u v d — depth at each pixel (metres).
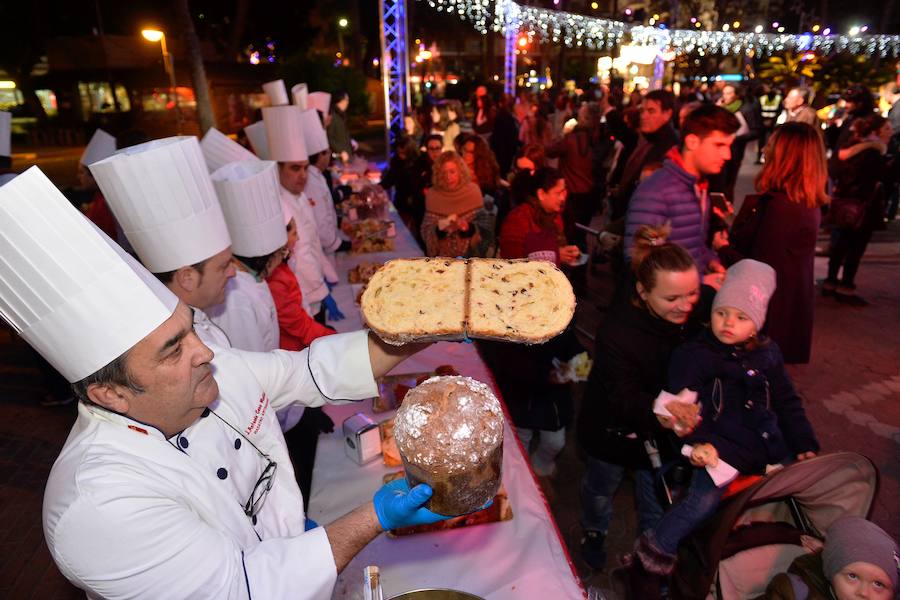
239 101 22.59
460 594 1.20
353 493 1.71
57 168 16.53
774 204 3.04
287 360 1.35
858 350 4.47
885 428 3.51
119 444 0.96
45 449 3.70
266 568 0.93
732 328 1.80
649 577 1.97
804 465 1.59
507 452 1.86
